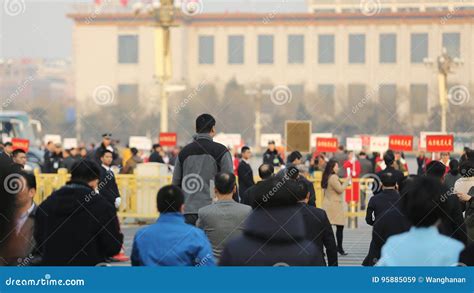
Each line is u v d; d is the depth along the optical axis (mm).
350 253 19969
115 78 121062
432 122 112688
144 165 26359
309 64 121312
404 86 118500
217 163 13961
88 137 115875
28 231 10211
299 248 7918
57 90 119938
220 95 119000
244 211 10859
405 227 11891
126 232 23969
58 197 9664
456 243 7242
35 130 63719
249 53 122438
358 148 47062
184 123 113938
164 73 54281
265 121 117562
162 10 52250
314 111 118500
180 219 8664
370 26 120438
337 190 19609
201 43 123375
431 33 118375
